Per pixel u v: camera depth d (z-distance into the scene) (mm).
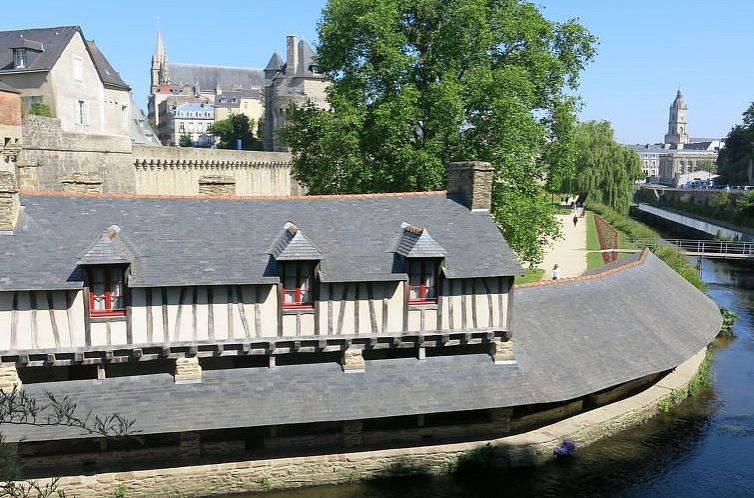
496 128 24969
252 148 78375
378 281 15234
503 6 27656
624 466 16297
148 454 14875
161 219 15961
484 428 16547
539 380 16297
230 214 16547
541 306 18984
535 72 26891
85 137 35406
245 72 120312
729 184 87750
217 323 14711
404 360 16172
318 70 29938
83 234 15039
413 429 16203
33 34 39406
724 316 29672
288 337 15055
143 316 14305
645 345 18875
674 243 53031
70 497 13906
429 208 17625
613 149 67625
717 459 16734
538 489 15336
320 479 15188
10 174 14531
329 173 28062
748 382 22234
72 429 13500
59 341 13898
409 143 26156
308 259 14812
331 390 15188
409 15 28250
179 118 102062
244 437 15773
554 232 28891
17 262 14000
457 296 15812
